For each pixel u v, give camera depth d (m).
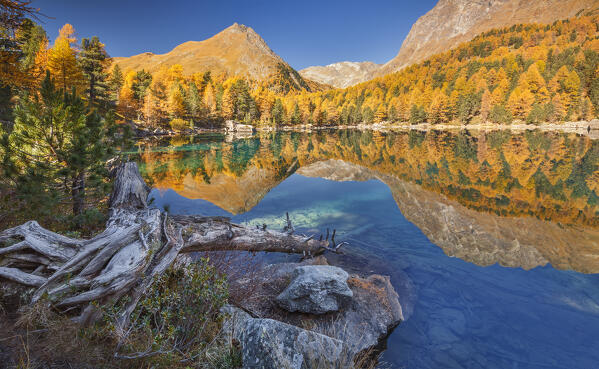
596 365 3.37
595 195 11.48
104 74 47.88
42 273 2.83
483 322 4.32
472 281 5.51
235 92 97.81
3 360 1.80
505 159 22.11
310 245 7.10
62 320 2.37
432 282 5.57
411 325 4.43
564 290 5.03
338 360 2.74
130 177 4.97
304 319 4.52
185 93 79.44
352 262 6.63
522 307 4.61
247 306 4.62
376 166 21.42
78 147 5.09
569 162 19.33
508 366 3.46
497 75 102.69
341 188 14.37
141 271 2.93
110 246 3.05
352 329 4.30
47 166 5.20
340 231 8.46
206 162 23.22
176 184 14.83
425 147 34.09
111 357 2.19
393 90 152.62
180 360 2.54
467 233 8.03
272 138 54.31
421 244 7.43
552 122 69.12
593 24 155.38
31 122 4.96
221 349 2.92
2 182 4.82
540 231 7.91
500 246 7.07
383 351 3.93
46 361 1.89
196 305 3.29
